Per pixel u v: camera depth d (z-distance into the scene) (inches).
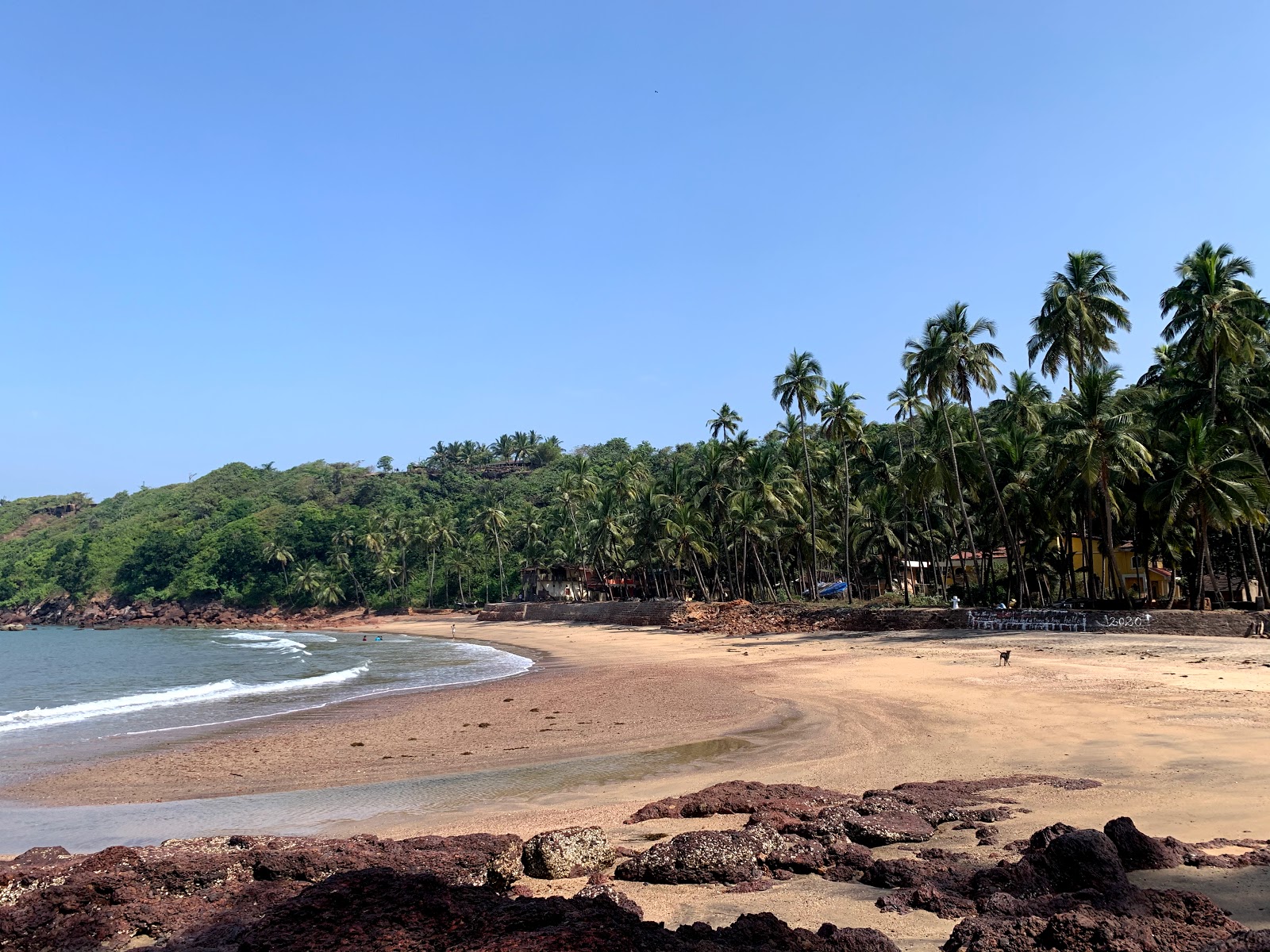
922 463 1927.9
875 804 423.2
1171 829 358.9
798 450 2824.8
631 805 521.0
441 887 229.3
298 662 2149.4
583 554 4151.1
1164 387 1734.7
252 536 5260.8
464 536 5014.8
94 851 503.5
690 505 3147.1
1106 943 205.2
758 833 360.5
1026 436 1872.5
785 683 1167.0
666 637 2386.8
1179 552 1699.1
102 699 1430.9
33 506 7603.4
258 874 360.2
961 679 1053.8
